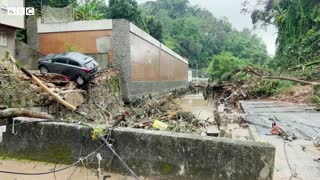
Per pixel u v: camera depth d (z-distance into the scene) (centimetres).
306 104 1428
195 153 419
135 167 452
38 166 493
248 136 711
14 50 1803
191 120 1041
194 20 10175
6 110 543
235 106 1688
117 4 4322
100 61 1794
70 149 491
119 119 859
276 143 592
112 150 459
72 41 1850
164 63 3100
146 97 2148
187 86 4916
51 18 1931
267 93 2041
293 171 432
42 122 511
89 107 1226
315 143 585
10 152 530
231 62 4516
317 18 2477
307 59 2270
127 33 1769
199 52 8488
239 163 397
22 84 951
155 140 441
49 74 1248
